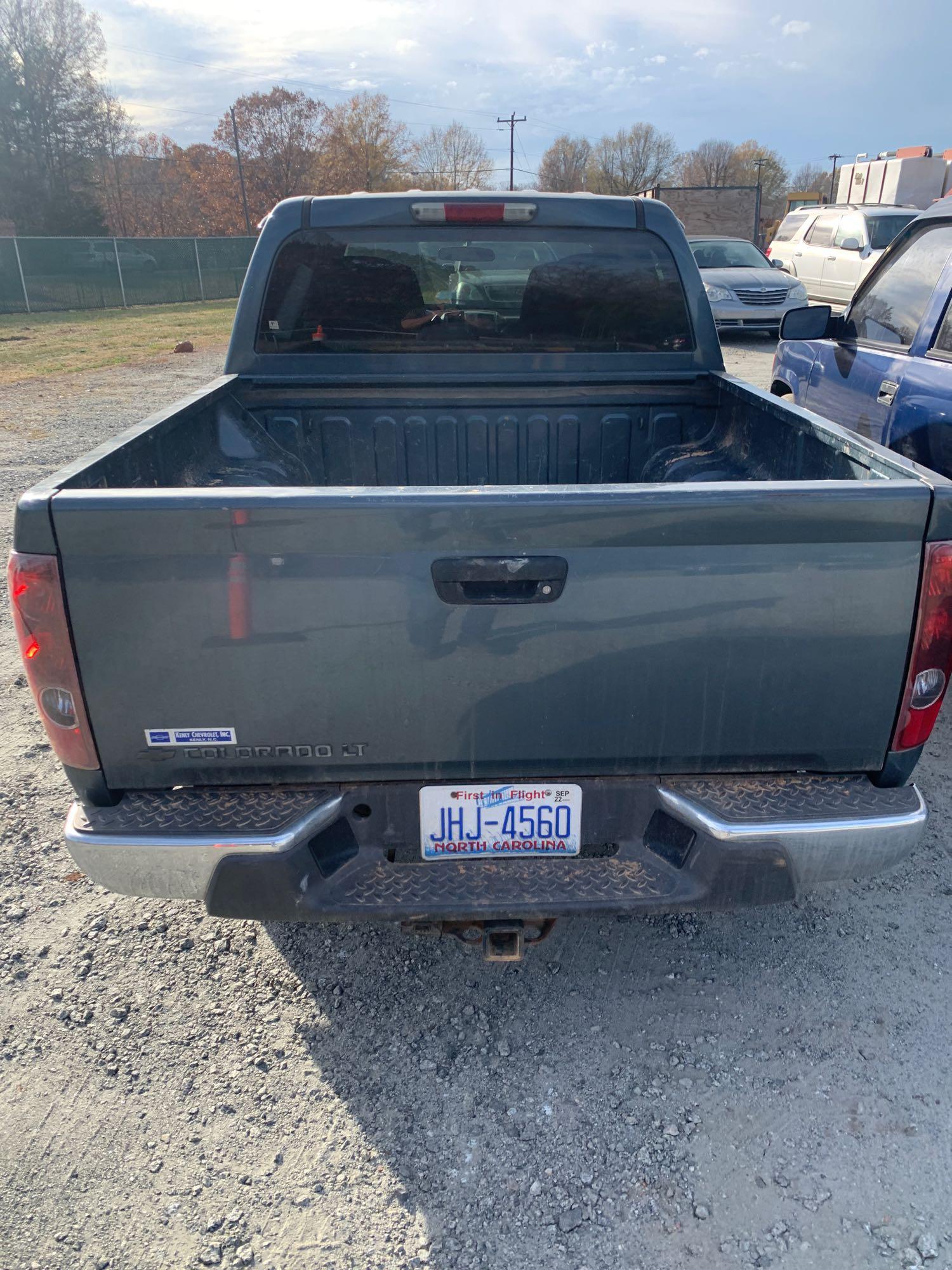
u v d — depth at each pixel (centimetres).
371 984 264
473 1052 240
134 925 287
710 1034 245
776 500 179
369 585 182
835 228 1534
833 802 201
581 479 377
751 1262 188
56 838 329
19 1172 208
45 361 1591
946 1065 234
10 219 4909
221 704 190
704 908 204
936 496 181
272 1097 227
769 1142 214
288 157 6512
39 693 190
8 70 4744
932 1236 192
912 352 418
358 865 207
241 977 266
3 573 584
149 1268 188
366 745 195
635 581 183
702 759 200
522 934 215
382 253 339
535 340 358
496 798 203
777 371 571
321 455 370
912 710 196
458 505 177
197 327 2211
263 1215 199
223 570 180
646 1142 214
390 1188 204
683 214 2247
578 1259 189
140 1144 215
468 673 189
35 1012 252
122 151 5553
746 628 188
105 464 214
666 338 360
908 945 277
